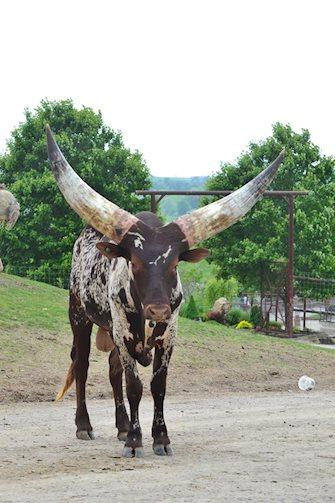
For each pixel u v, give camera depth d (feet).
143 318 34.37
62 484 29.35
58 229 140.87
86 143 156.66
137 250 33.65
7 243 141.18
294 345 86.79
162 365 35.58
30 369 61.46
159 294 32.94
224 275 138.72
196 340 79.46
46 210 140.26
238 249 133.39
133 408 35.45
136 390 35.55
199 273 164.14
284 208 136.67
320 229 134.92
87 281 39.22
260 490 28.48
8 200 87.25
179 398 59.00
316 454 35.65
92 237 40.52
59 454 35.60
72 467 32.55
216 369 71.00
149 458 34.55
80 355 41.19
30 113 157.99
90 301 39.11
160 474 31.07
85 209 34.58
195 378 67.21
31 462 33.63
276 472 31.60
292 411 52.60
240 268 134.21
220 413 51.13
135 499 27.02
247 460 34.09
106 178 151.12
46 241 140.87
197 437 40.86
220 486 29.01
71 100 159.84
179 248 34.01
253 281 134.92
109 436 41.19
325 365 79.15
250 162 146.51
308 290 130.62
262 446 37.86
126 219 34.32
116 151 151.02
